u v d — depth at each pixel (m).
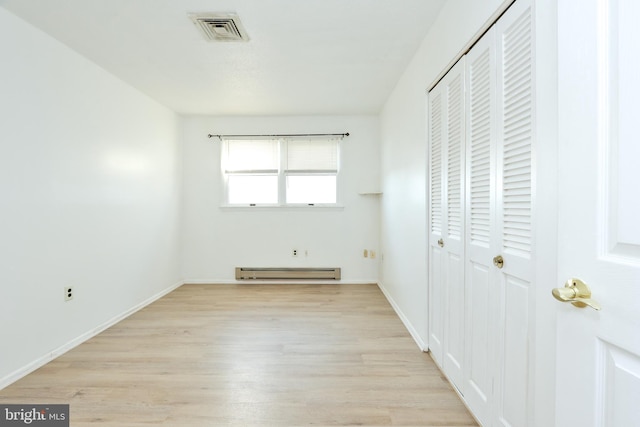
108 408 1.71
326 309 3.36
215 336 2.66
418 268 2.50
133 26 2.19
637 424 0.62
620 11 0.65
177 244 4.28
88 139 2.68
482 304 1.53
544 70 1.08
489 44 1.45
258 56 2.65
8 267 1.99
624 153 0.65
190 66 2.83
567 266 0.78
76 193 2.55
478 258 1.57
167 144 4.02
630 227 0.63
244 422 1.60
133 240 3.31
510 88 1.29
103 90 2.87
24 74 2.10
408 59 2.70
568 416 0.78
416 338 2.54
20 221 2.07
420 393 1.84
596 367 0.70
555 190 1.04
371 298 3.76
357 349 2.41
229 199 4.50
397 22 2.15
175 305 3.51
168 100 3.74
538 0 1.10
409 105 2.78
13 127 2.03
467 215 1.69
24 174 2.10
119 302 3.07
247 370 2.11
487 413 1.48
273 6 1.98
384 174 3.97
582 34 0.74
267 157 4.43
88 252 2.67
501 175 1.36
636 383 0.62
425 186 2.32
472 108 1.63
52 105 2.32
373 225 4.43
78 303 2.55
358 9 2.01
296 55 2.63
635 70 0.62
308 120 4.40
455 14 1.79
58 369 2.13
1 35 1.95
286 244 4.46
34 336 2.15
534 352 1.15
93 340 2.59
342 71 2.94
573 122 0.76
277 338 2.62
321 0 1.92
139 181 3.43
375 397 1.80
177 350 2.40
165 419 1.62
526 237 1.20
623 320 0.64
